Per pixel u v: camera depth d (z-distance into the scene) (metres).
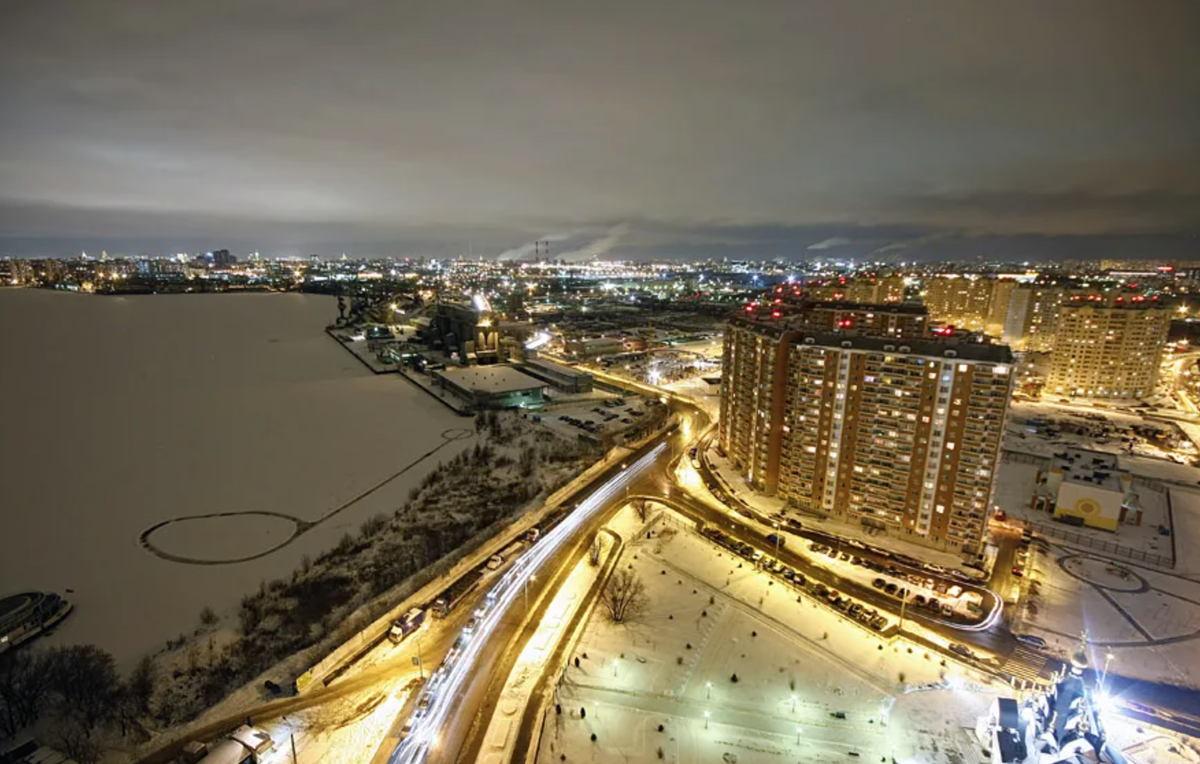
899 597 115.06
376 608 108.25
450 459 191.50
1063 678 77.88
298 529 144.25
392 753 79.25
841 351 135.00
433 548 130.38
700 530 139.38
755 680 93.62
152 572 124.19
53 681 87.50
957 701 90.00
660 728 83.94
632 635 103.50
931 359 123.75
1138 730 85.06
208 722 83.56
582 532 138.88
